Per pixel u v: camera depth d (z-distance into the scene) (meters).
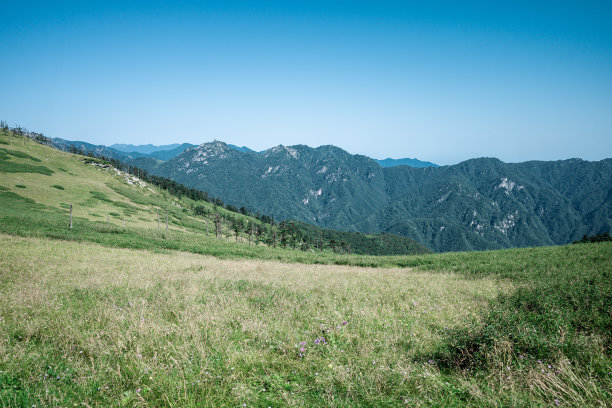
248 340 6.36
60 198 78.19
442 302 11.06
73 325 6.85
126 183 134.62
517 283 15.83
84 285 11.20
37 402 4.07
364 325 7.71
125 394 4.33
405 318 8.85
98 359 5.35
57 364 5.19
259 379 4.93
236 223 161.88
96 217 67.88
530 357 5.27
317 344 6.27
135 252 28.86
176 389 4.45
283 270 21.77
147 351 5.79
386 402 4.30
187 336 6.42
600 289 9.64
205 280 13.66
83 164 130.00
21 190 74.00
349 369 5.09
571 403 4.12
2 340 5.80
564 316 7.20
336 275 19.52
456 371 5.39
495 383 4.78
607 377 4.70
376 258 41.50
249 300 10.45
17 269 14.12
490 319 6.53
